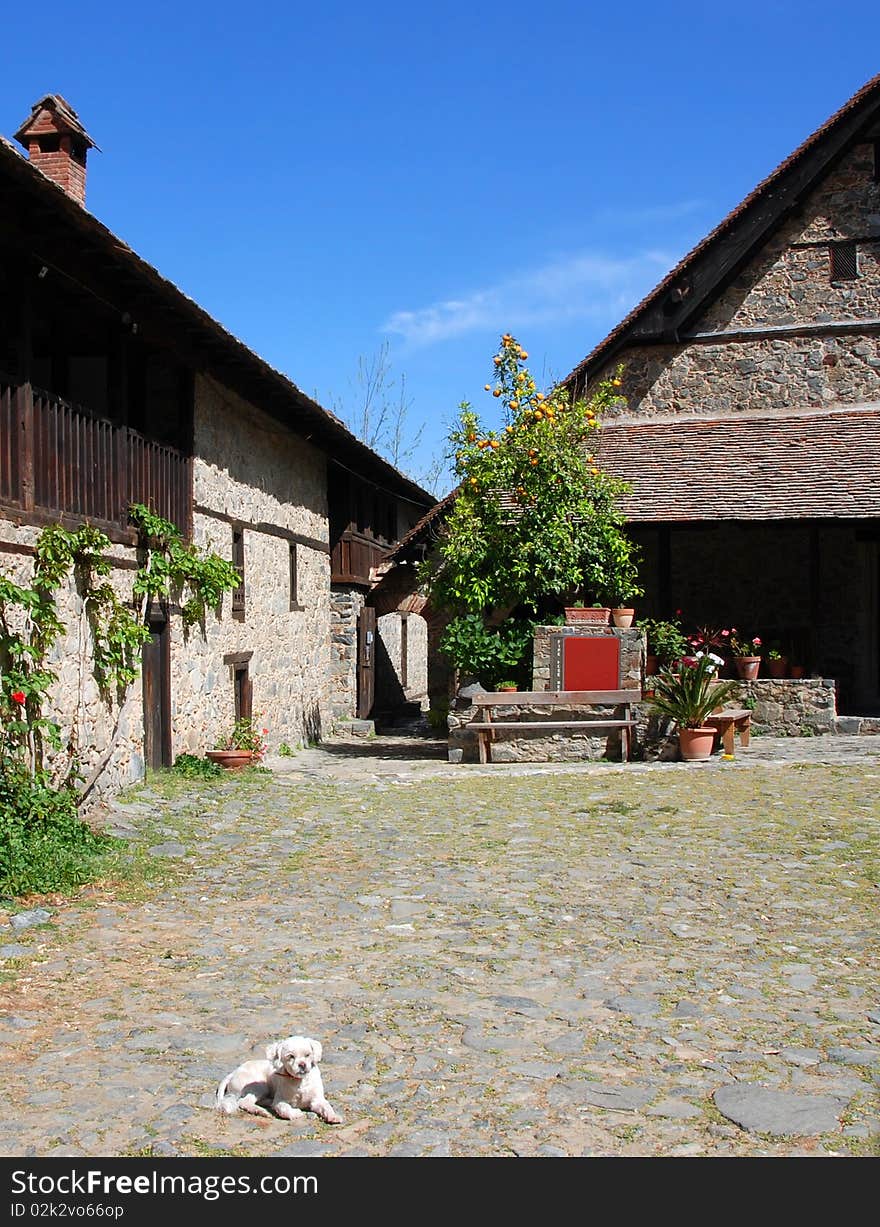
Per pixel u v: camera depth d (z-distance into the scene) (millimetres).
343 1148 3916
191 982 5652
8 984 5594
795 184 18094
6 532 8594
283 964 5949
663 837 9328
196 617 13133
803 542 18406
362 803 11344
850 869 8109
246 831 9719
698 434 18391
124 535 10898
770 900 7316
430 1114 4164
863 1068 4621
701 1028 5062
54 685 9352
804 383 18359
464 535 15672
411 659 28359
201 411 13367
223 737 14078
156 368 12969
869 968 5953
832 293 18281
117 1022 5078
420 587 18875
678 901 7305
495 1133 4023
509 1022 5113
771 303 18562
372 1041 4867
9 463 8680
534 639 14828
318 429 17375
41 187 7922
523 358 16109
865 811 10219
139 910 7055
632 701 14305
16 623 8719
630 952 6215
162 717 12312
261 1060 4348
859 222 18125
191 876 8039
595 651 14672
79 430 9961
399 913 7020
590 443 18766
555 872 8141
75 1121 4082
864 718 16047
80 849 8242
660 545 16969
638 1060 4688
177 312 11133
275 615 16750
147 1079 4445
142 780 11352
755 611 18578
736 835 9336
